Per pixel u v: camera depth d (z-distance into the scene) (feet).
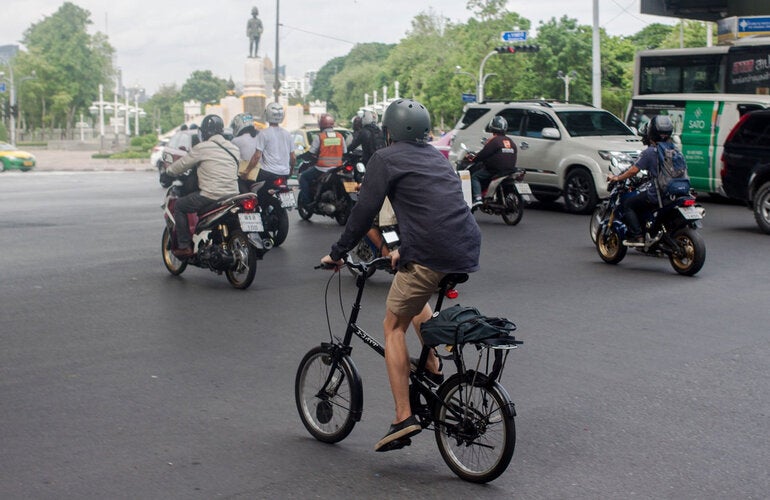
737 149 50.72
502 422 14.94
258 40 228.02
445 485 15.37
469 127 64.08
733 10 101.76
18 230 52.01
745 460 16.52
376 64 487.20
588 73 258.37
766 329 26.94
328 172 52.34
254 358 23.76
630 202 37.04
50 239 47.93
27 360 23.61
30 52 340.59
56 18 370.53
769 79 69.15
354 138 50.85
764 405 19.75
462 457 15.81
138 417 18.95
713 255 40.65
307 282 34.78
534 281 34.68
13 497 14.76
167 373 22.33
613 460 16.49
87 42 371.76
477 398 15.42
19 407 19.65
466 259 15.67
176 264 36.27
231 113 224.12
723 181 51.57
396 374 15.92
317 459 16.57
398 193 15.87
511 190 51.60
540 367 22.76
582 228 50.57
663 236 36.14
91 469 16.02
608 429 18.16
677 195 35.68
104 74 381.60
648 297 31.63
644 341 25.45
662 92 75.61
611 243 38.37
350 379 16.87
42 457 16.61
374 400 20.12
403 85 364.79
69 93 349.20
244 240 33.01
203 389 20.99
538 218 55.47
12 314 29.27
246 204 32.48
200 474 15.80
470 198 47.83
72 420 18.76
